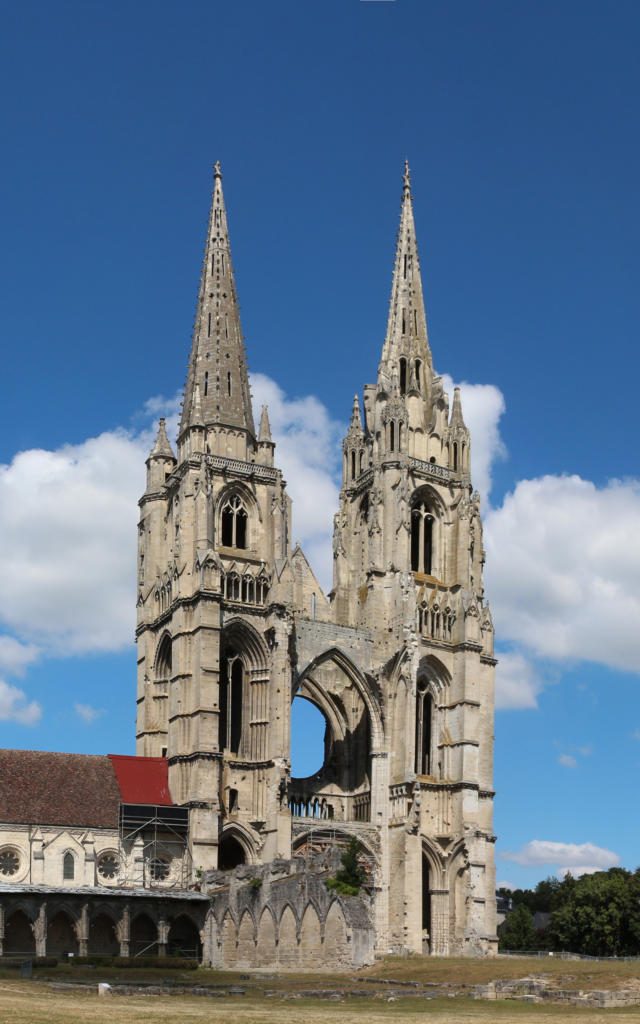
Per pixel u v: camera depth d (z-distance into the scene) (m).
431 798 156.25
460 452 169.50
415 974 103.00
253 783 146.12
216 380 160.50
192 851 137.12
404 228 181.75
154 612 156.50
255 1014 72.12
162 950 128.62
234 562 151.50
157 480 162.38
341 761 160.75
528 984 90.12
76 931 123.94
